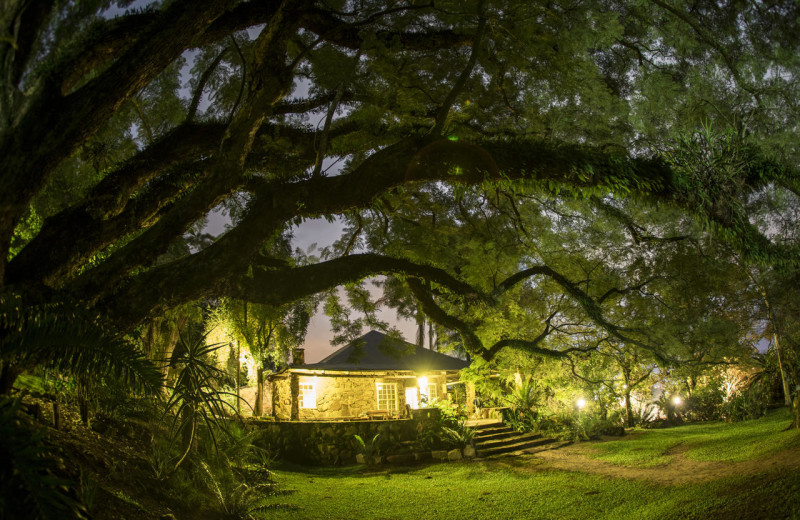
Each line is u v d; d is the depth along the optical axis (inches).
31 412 282.5
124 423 385.7
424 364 989.2
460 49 442.6
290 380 831.1
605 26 389.4
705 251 563.5
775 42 390.6
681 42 410.9
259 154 354.0
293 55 426.0
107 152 442.3
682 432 845.8
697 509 359.3
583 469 596.7
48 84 228.2
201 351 342.0
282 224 294.2
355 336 534.3
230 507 351.3
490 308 381.4
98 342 203.0
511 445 764.0
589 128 454.0
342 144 380.2
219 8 257.1
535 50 382.6
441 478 587.2
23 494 141.1
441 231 571.2
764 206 442.9
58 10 235.0
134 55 240.5
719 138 330.0
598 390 906.1
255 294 299.4
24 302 217.8
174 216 275.4
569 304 748.0
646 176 296.8
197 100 353.7
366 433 742.5
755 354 961.5
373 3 377.4
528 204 597.3
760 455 499.2
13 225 224.5
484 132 449.1
